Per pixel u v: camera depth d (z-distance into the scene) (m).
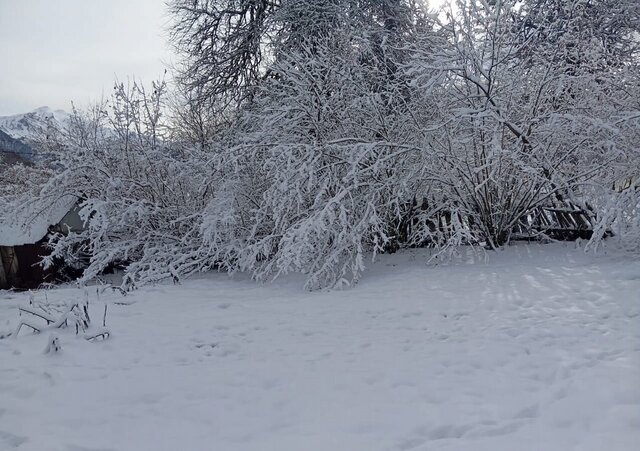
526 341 5.18
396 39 13.71
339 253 9.01
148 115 12.12
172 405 4.11
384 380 4.46
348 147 9.38
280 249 9.43
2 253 13.11
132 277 9.52
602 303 6.12
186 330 6.35
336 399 4.11
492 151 8.32
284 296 8.23
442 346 5.25
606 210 8.09
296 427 3.66
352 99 10.12
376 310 6.82
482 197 9.67
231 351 5.54
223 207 10.47
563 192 9.62
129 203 11.70
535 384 4.15
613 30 12.85
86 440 3.50
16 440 3.50
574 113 9.44
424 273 8.66
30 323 6.20
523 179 9.41
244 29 15.96
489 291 7.13
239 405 4.09
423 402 3.96
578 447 3.05
